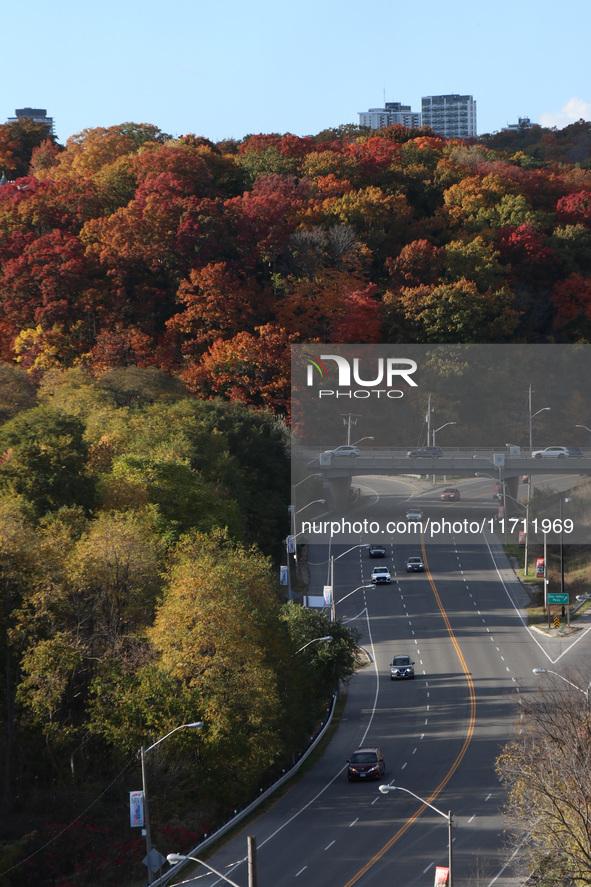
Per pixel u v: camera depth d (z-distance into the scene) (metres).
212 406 111.94
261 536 100.44
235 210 153.62
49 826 43.88
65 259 143.62
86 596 54.00
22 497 60.34
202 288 141.50
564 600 87.50
